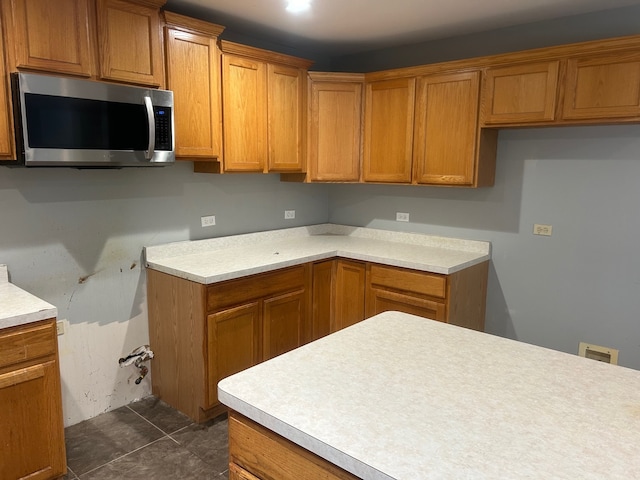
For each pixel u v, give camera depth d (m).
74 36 2.11
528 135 3.03
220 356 2.67
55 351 2.00
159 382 2.95
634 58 2.38
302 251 3.30
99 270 2.69
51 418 2.02
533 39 2.97
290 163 3.36
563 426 1.02
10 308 1.94
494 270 3.28
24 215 2.37
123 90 2.24
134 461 2.34
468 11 2.75
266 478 1.11
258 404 1.09
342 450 0.92
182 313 2.67
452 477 0.84
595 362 1.36
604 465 0.88
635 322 2.77
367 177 3.52
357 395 1.14
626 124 2.58
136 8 2.32
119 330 2.82
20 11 1.94
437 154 3.15
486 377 1.25
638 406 1.11
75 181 2.54
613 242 2.80
